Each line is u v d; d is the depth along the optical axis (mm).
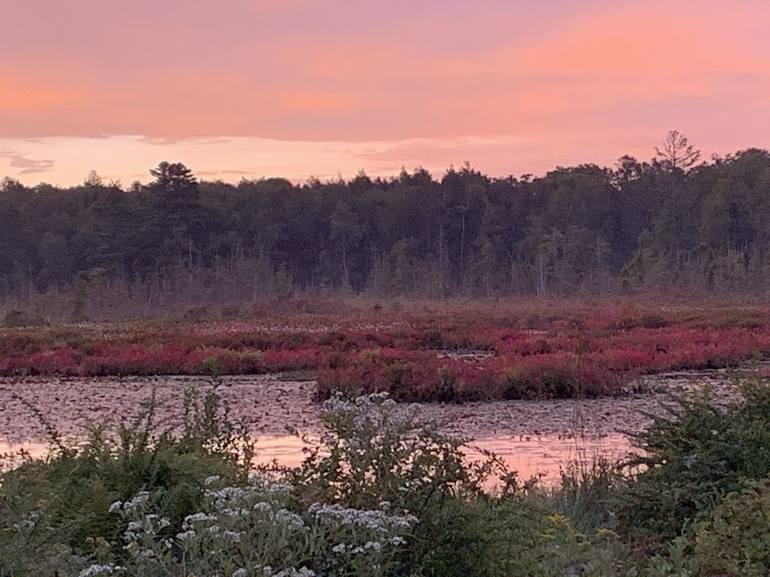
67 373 28609
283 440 15328
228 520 4805
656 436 8391
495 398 21188
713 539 6324
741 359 27922
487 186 120812
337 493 5887
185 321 59125
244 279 92875
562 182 118750
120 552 6047
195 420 9578
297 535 5230
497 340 35469
